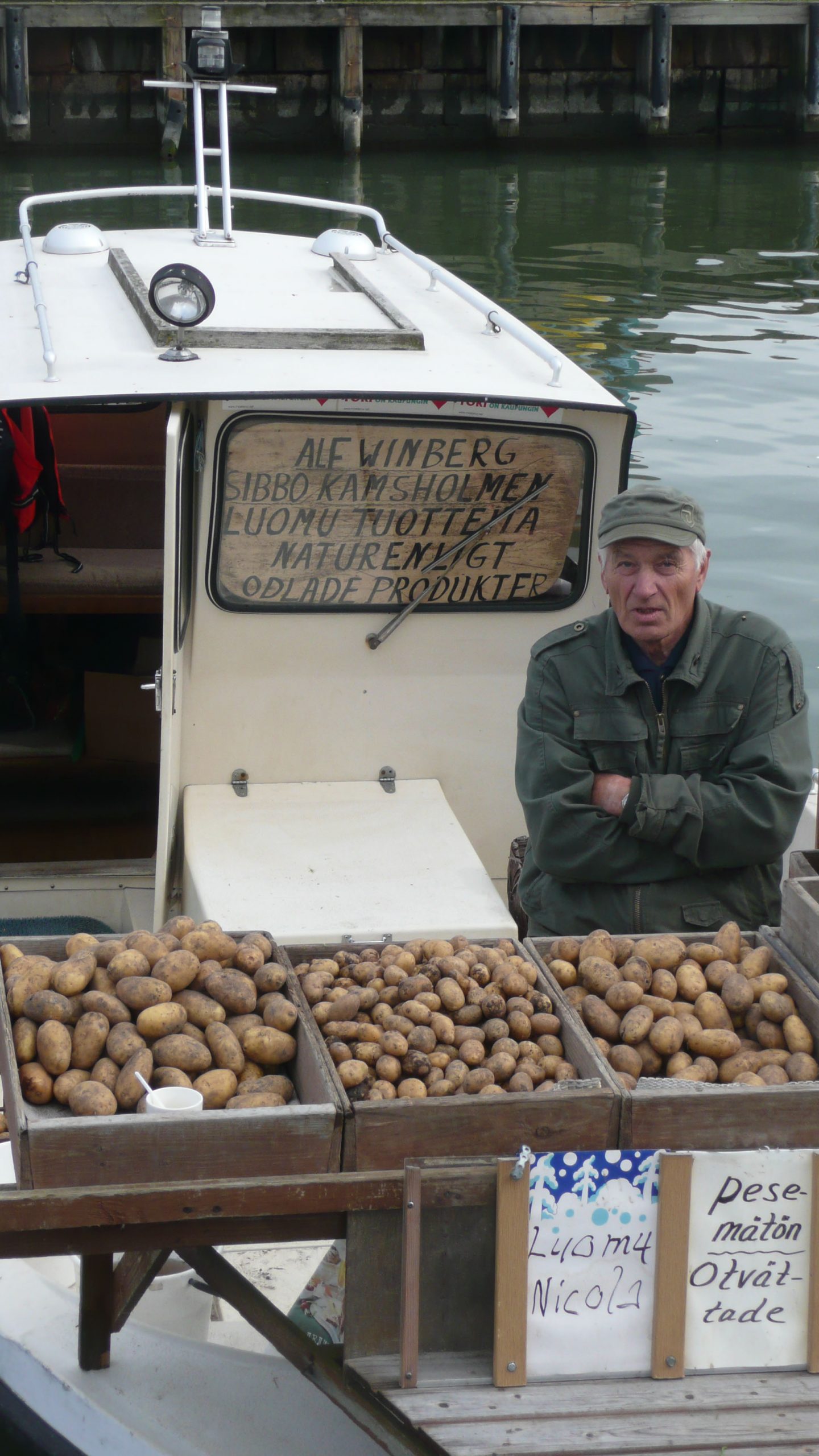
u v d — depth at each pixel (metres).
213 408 3.83
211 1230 2.18
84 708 5.45
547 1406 2.13
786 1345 2.22
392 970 2.55
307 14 21.23
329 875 3.80
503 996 2.53
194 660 4.08
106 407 6.07
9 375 3.86
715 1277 2.18
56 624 5.93
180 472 3.71
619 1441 2.07
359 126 21.69
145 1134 2.11
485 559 4.13
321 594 4.07
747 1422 2.11
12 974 2.41
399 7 21.56
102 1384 2.66
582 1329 2.17
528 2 22.05
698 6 22.45
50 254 5.36
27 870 4.62
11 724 5.55
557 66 23.30
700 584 3.25
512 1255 2.12
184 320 4.06
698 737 3.29
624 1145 2.21
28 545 5.92
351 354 4.18
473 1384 2.17
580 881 3.35
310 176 20.64
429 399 3.85
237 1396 2.67
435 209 18.53
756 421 10.31
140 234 5.68
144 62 21.69
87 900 4.61
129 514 6.09
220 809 4.10
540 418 3.99
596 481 4.11
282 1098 2.29
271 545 3.99
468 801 4.36
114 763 5.47
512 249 16.23
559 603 4.22
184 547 3.89
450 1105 2.17
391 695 4.22
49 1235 2.14
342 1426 2.64
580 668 3.33
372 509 4.02
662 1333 2.18
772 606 7.72
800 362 11.77
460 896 3.75
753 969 2.63
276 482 3.93
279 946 2.62
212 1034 2.34
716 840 3.20
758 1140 2.24
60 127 21.75
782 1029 2.50
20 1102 2.18
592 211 18.42
